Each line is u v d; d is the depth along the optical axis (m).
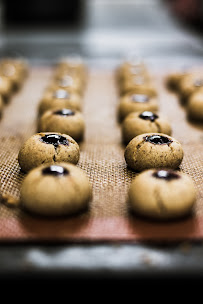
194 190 0.32
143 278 0.28
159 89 0.64
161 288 0.28
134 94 0.56
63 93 0.53
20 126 0.49
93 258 0.28
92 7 2.80
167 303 0.28
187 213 0.32
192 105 0.51
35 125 0.49
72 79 0.62
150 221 0.31
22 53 0.96
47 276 0.28
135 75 0.65
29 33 1.38
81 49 1.02
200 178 0.37
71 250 0.29
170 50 1.00
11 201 0.33
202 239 0.30
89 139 0.46
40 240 0.29
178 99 0.59
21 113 0.53
